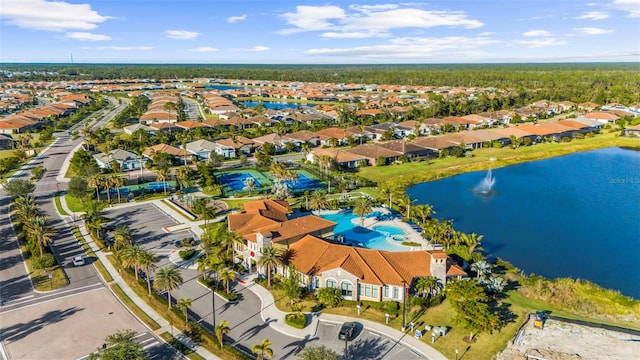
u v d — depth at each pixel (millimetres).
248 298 81250
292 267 81250
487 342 68500
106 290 84250
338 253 85125
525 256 104188
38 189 149375
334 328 71812
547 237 115500
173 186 153000
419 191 154125
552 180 166875
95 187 141750
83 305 78750
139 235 111125
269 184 156125
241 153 197500
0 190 148375
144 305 78625
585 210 135500
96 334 70062
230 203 136000
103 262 96062
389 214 127812
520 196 148875
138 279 86000
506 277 91562
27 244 101062
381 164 181250
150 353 65500
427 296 80375
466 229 120750
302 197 141625
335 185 154000
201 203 125312
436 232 101250
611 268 98188
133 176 165500
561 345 68062
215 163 177125
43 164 182250
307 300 79938
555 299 82375
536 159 198375
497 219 128375
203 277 87938
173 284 74438
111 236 110688
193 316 75250
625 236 116188
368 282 78938
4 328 71750
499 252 106438
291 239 92000
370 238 110250
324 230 98625
